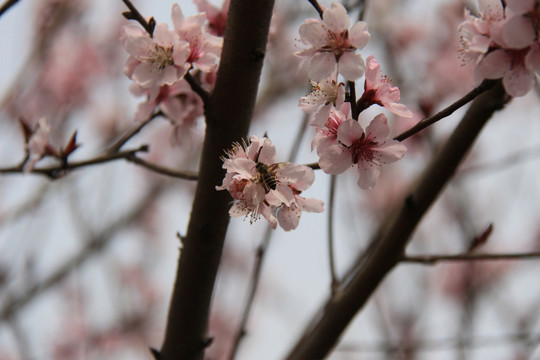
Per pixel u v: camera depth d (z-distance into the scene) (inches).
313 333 37.2
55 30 56.4
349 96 31.8
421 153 52.1
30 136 38.5
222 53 33.5
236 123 33.5
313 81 31.5
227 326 89.0
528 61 30.5
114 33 73.9
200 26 33.6
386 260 36.4
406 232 36.2
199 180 33.7
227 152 33.5
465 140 35.8
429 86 55.5
